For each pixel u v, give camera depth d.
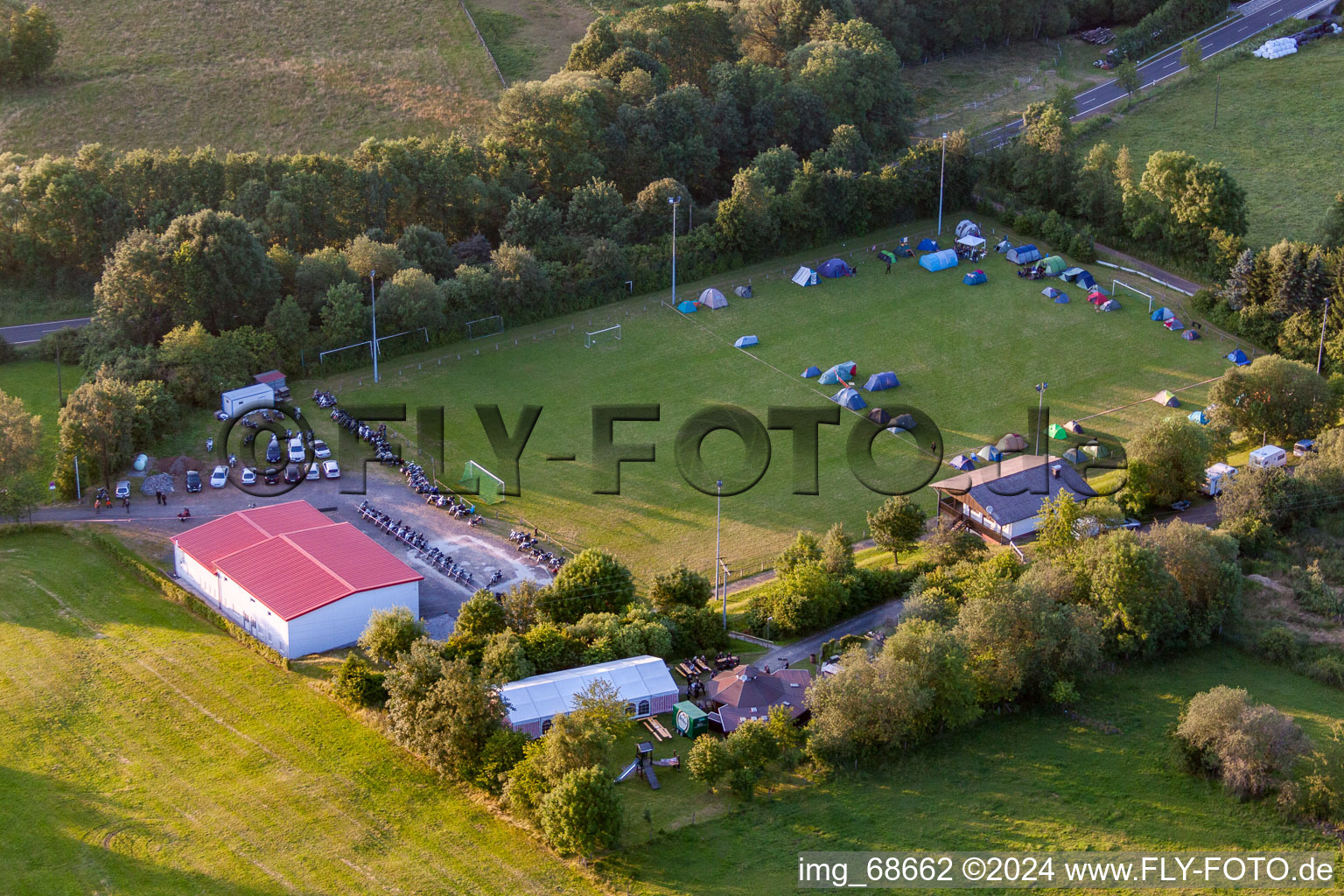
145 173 156.25
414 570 98.75
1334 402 124.31
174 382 127.06
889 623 98.31
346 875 71.81
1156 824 77.00
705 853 73.56
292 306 136.38
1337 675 90.69
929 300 156.00
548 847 74.00
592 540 110.06
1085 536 102.75
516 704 83.12
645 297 157.12
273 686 89.25
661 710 86.50
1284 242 144.12
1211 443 115.88
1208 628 95.50
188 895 70.19
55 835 74.75
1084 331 148.25
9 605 98.31
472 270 146.75
